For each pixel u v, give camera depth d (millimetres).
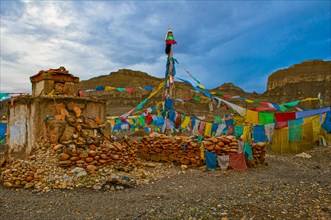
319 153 17328
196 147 12820
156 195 8023
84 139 10859
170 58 16594
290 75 150000
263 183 9656
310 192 8383
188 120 15289
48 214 6387
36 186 8484
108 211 6602
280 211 6609
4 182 8906
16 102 12102
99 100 13703
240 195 8039
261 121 14008
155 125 18609
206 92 15070
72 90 13594
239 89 113062
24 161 9445
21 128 11734
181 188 9008
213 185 9484
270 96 140250
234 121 15492
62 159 9578
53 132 10656
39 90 13375
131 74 148875
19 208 6777
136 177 10133
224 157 12297
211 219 6094
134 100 94625
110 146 10703
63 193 8047
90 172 9438
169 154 13461
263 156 13883
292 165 14445
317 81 135875
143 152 14500
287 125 13617
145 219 6113
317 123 14320
